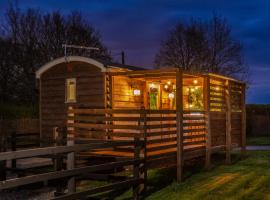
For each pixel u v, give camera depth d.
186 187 10.08
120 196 9.19
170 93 17.28
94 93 13.83
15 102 26.44
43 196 9.52
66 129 10.84
